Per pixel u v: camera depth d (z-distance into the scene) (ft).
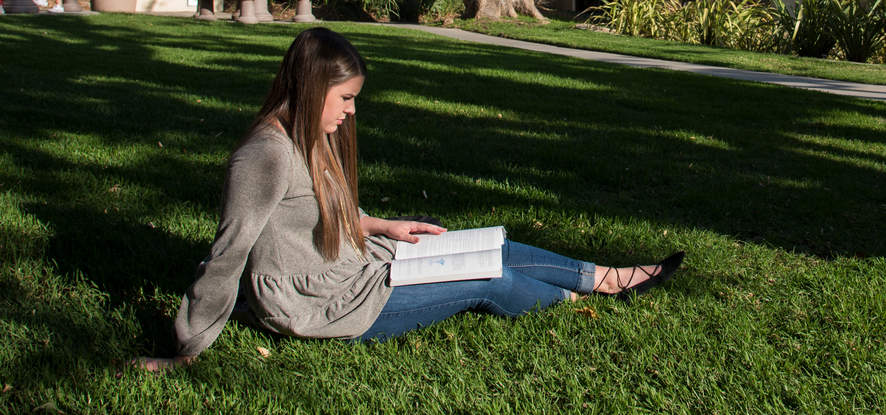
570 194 14.24
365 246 8.09
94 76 25.52
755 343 8.46
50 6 59.41
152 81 25.00
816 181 15.53
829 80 32.94
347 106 7.03
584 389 7.57
